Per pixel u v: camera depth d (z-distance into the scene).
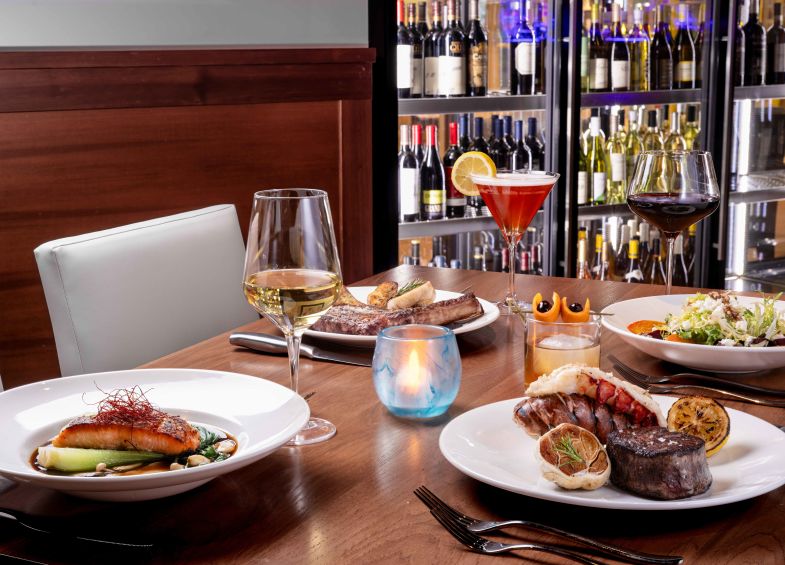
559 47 2.90
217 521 0.73
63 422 0.88
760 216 3.83
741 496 0.69
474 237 3.20
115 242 1.39
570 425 0.75
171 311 1.46
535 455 0.74
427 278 1.63
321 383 1.07
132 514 0.74
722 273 3.43
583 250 3.38
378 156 2.75
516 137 3.02
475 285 1.57
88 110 2.17
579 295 1.50
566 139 2.96
